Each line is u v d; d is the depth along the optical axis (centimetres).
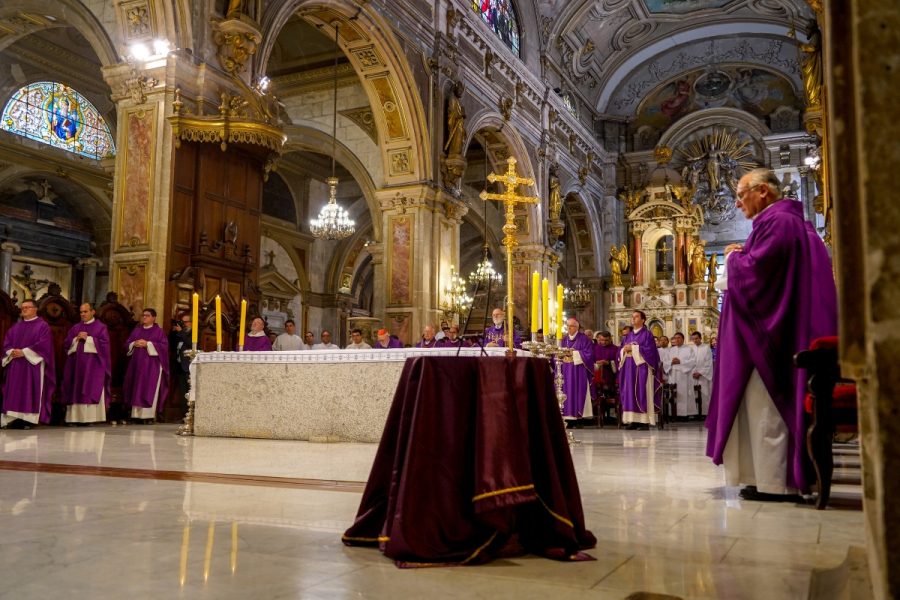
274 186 2536
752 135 2998
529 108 2361
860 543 290
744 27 2948
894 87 116
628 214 2780
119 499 372
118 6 1130
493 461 271
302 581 227
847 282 127
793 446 401
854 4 120
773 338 412
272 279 2470
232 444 721
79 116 2048
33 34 1798
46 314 1038
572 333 1274
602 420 1350
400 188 1694
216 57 1157
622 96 3219
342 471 501
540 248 2323
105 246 2220
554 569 250
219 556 255
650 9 2878
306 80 2000
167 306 1077
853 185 128
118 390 1067
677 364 1670
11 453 600
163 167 1088
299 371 796
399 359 756
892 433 111
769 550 279
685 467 575
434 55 1762
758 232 432
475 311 1928
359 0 1477
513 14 2358
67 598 203
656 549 280
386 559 259
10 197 1983
